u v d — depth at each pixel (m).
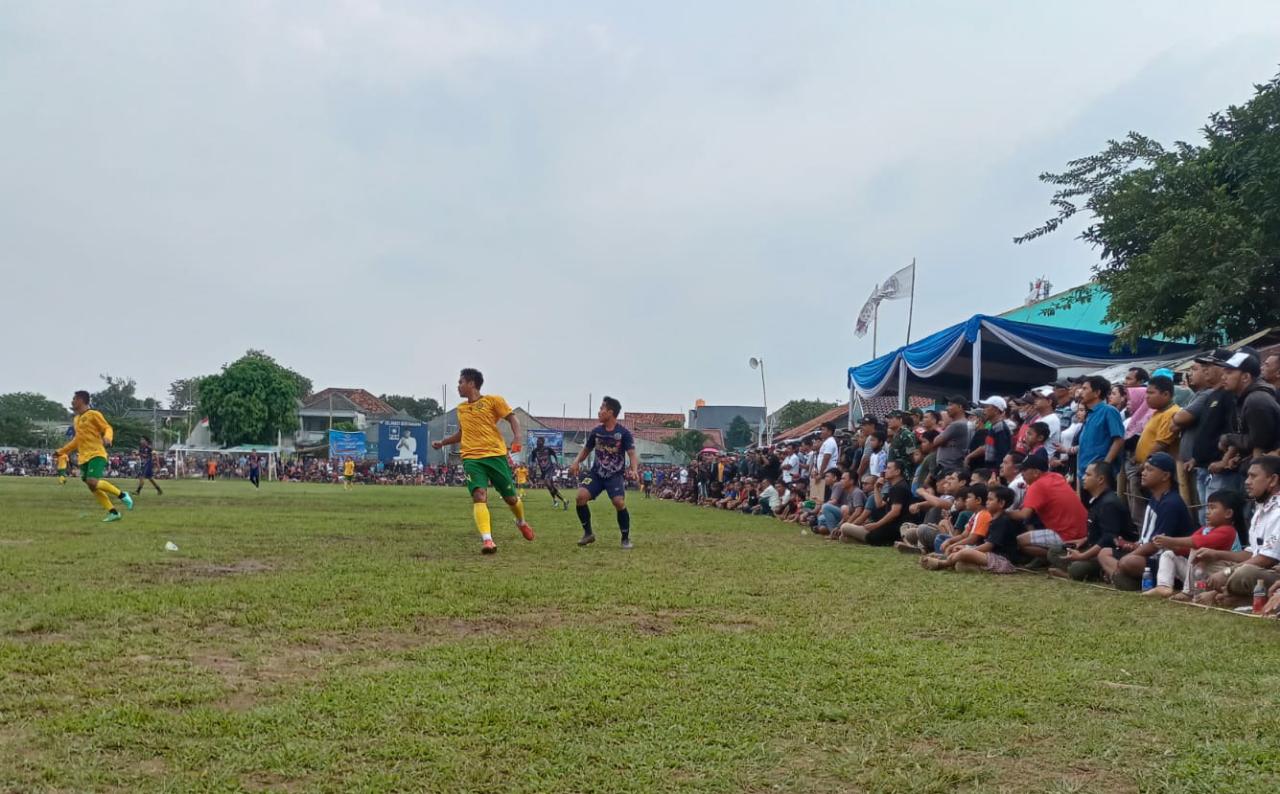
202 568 6.95
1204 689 3.73
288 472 53.47
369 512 15.43
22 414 88.75
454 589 6.02
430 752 2.85
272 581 6.22
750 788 2.62
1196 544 6.43
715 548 9.68
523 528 9.60
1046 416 10.64
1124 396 10.14
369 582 6.27
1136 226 15.51
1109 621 5.36
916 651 4.34
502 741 2.96
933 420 12.05
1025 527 8.23
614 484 9.61
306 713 3.21
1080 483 9.11
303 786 2.58
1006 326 15.66
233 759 2.76
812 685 3.68
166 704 3.31
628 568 7.50
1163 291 13.91
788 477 18.30
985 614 5.48
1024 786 2.65
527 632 4.72
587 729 3.10
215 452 61.09
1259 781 2.68
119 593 5.56
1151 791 2.61
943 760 2.86
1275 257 13.59
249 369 64.75
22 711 3.19
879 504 11.25
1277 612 5.48
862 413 22.95
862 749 2.94
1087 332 15.52
